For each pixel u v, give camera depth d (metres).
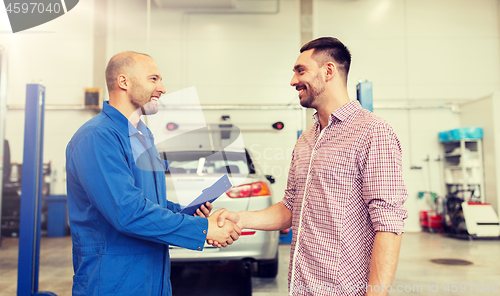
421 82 6.27
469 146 6.03
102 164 0.82
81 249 0.88
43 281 2.84
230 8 6.20
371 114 0.89
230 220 1.08
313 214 0.90
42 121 2.39
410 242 4.87
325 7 6.26
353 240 0.86
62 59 6.06
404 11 6.30
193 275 2.93
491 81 6.25
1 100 4.93
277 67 6.13
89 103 5.82
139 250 0.89
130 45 6.14
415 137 6.25
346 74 0.97
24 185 2.27
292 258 0.97
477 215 5.19
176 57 6.14
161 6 6.14
